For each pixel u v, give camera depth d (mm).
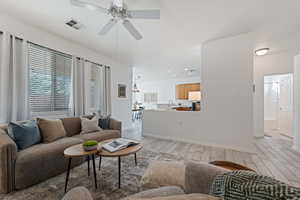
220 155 2729
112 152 1730
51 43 2922
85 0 1922
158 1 1938
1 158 1532
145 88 9719
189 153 2840
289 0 1898
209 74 3289
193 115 3553
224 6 2035
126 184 1764
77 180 1854
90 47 3686
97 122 3117
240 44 2914
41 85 2783
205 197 688
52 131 2348
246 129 2891
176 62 5109
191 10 2137
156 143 3545
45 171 1833
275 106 5227
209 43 3291
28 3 1995
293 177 1946
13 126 1909
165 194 955
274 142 3629
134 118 8664
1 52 2227
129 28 2129
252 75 2814
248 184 625
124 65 5281
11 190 1586
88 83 3738
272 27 2605
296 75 3008
